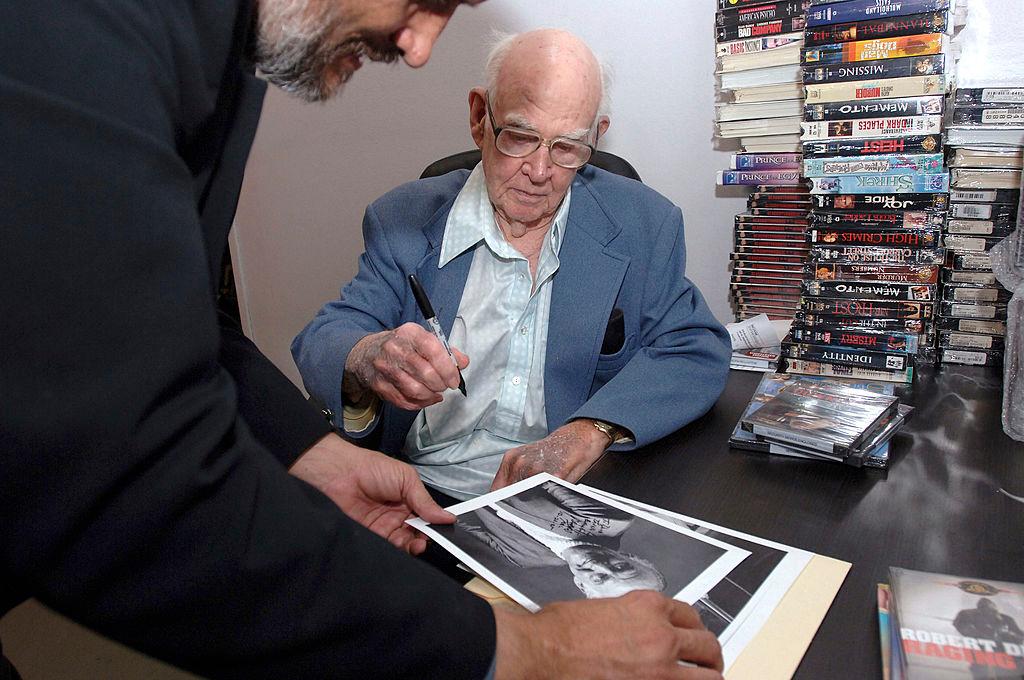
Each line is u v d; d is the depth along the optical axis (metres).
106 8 0.46
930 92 1.24
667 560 0.77
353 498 0.90
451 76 1.95
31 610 1.84
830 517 0.86
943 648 0.60
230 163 0.69
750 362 1.37
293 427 0.92
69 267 0.42
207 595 0.47
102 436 0.42
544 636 0.56
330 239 2.26
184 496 0.45
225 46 0.55
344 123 2.10
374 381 1.12
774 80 1.40
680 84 1.72
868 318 1.30
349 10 0.62
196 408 0.47
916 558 0.78
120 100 0.45
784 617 0.68
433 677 0.52
